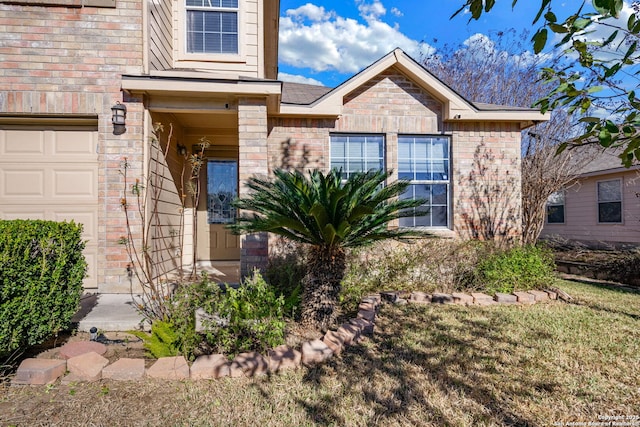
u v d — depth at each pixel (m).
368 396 2.83
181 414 2.58
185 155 7.71
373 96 7.17
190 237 8.07
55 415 2.54
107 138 5.40
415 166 7.40
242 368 3.15
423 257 6.24
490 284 5.97
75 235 3.74
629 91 1.88
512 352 3.65
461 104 7.08
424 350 3.69
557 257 10.80
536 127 10.30
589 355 3.59
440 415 2.59
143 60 5.48
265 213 4.16
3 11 5.29
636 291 6.79
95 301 4.93
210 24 6.69
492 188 7.46
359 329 4.02
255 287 4.00
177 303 3.76
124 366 3.09
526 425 2.49
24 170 5.52
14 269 3.03
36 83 5.32
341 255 4.30
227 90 5.37
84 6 5.41
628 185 11.52
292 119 6.92
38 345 3.70
